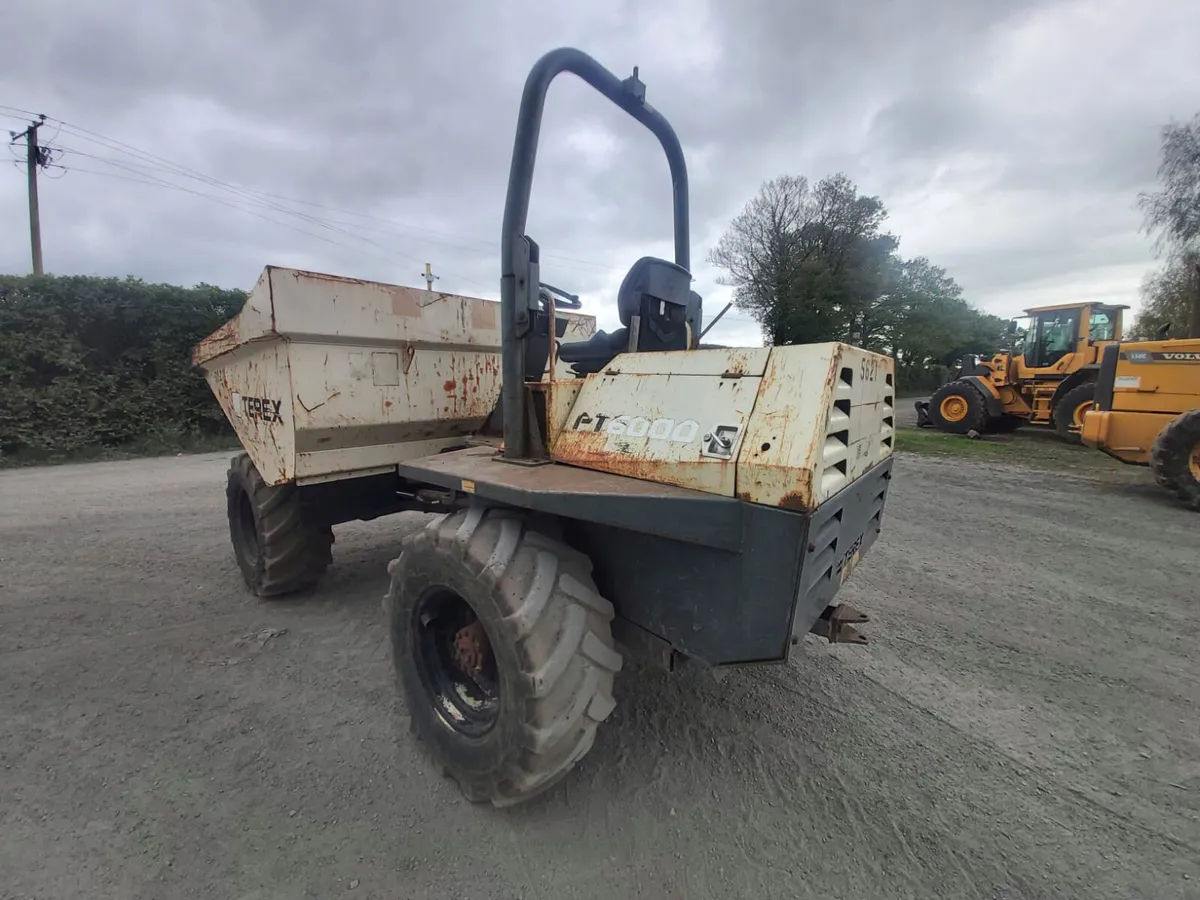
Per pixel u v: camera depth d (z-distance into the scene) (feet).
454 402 11.91
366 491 12.24
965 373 45.70
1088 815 6.46
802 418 5.20
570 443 6.97
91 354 35.29
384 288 10.44
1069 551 15.65
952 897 5.42
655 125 8.69
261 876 5.58
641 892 5.46
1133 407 22.77
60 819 6.26
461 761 6.51
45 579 13.55
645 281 7.76
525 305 7.07
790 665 9.65
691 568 5.87
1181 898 5.41
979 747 7.63
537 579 5.94
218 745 7.55
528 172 6.92
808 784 6.92
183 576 13.74
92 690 8.84
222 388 12.21
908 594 12.71
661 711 8.36
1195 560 14.90
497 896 5.40
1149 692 8.93
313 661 9.76
